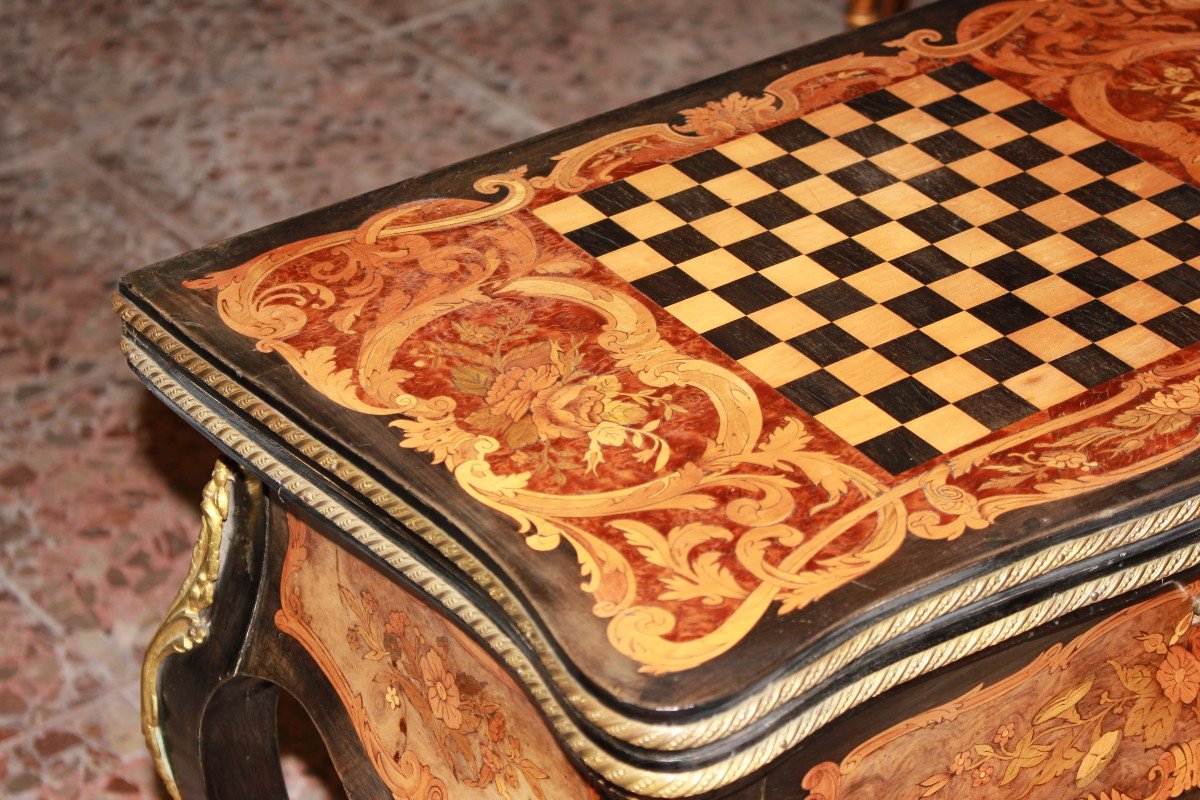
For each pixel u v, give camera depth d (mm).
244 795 2570
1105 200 2326
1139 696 2150
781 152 2404
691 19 4750
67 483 3363
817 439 1906
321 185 4105
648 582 1714
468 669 2025
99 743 2918
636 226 2252
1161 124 2484
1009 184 2352
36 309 3750
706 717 1601
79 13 4715
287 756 2957
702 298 2125
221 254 2188
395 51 4594
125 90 4422
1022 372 2023
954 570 1739
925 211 2295
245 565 2326
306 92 4426
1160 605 2061
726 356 2031
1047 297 2148
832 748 1860
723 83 2559
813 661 1663
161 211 4023
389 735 2287
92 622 3109
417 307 2100
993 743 2045
